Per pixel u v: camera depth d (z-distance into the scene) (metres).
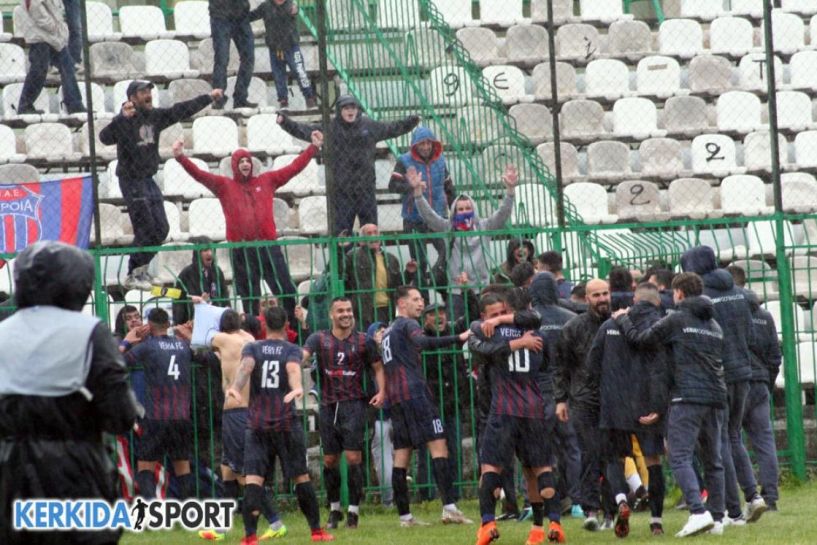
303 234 55.03
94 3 67.31
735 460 36.00
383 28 57.00
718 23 69.88
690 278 33.53
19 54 65.31
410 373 38.34
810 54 68.19
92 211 45.34
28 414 20.05
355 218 50.16
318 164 59.56
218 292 43.50
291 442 35.06
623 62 68.19
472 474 43.31
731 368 35.88
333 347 38.56
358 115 47.22
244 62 60.47
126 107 46.97
